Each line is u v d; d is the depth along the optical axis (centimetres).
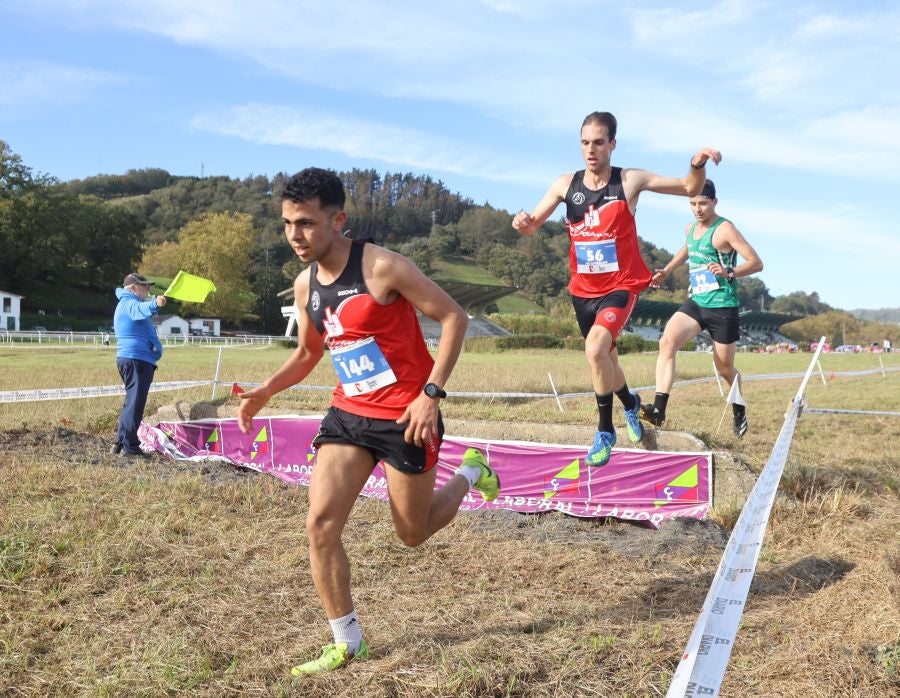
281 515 567
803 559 456
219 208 18438
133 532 489
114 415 966
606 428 530
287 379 362
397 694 298
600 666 319
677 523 552
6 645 336
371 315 314
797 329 13475
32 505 546
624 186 499
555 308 11712
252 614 380
